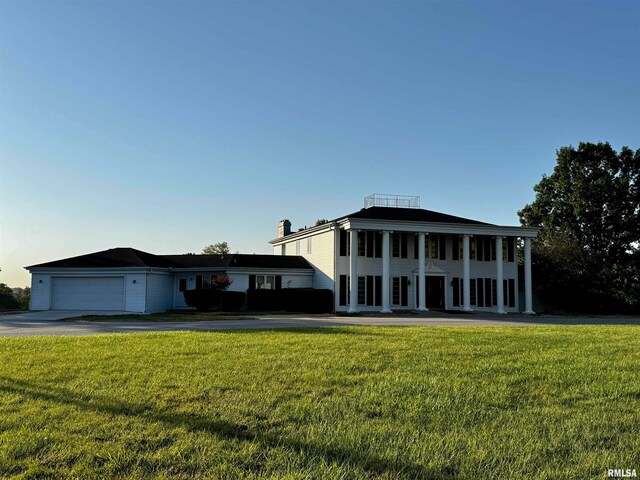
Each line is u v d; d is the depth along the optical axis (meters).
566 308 37.75
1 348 11.57
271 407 6.76
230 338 13.06
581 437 5.84
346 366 9.18
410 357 10.13
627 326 18.45
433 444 5.54
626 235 45.31
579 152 47.28
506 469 4.97
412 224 33.06
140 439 5.56
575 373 8.83
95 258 34.38
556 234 40.72
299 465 4.96
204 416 6.37
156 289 33.50
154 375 8.49
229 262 35.75
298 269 36.38
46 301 33.22
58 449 5.29
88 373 8.67
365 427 6.03
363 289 33.88
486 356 10.34
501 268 34.84
